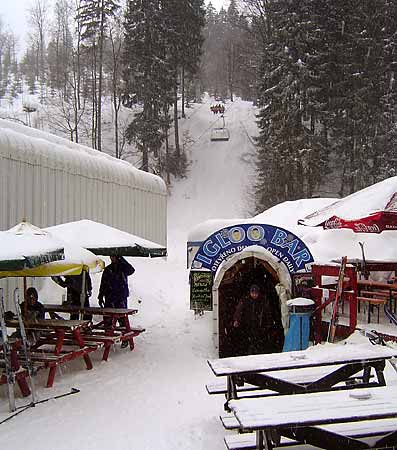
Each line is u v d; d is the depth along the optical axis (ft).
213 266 36.58
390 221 29.12
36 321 29.04
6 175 41.86
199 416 20.94
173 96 148.25
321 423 13.56
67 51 217.15
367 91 123.34
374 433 15.10
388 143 121.39
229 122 179.52
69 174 51.55
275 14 133.18
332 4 129.08
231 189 145.07
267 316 33.63
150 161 149.18
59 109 188.03
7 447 18.31
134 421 20.70
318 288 33.35
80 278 37.58
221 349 33.35
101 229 35.01
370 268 35.32
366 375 19.71
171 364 30.76
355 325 30.99
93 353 33.76
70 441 18.71
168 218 133.59
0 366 24.62
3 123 51.13
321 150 121.90
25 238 23.68
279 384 18.04
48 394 24.79
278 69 124.77
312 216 34.17
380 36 128.77
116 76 170.91
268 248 35.01
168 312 48.44
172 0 144.05
